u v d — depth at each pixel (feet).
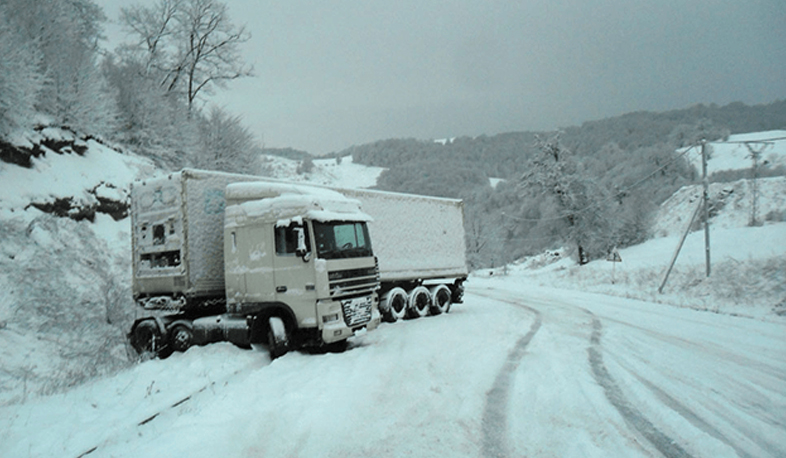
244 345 31.01
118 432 15.83
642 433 15.12
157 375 24.75
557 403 18.22
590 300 62.80
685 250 90.84
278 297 29.19
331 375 22.34
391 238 45.93
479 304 60.39
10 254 39.42
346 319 29.53
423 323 41.91
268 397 19.04
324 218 29.14
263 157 99.60
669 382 21.34
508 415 16.84
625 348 29.53
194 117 89.15
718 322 41.24
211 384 22.03
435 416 16.62
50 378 28.76
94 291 42.73
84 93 58.54
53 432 16.11
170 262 32.89
